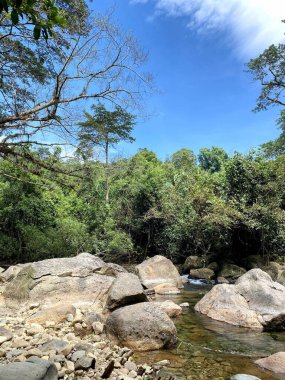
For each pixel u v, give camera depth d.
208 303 9.27
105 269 10.12
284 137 21.33
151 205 23.72
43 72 8.45
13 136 7.83
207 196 19.55
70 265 9.70
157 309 6.87
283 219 17.80
